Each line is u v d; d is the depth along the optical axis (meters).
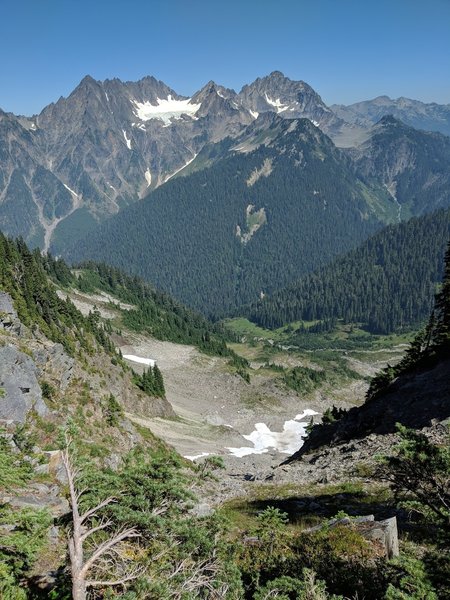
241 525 20.86
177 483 11.22
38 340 47.97
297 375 154.00
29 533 10.81
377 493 26.22
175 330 168.75
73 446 11.18
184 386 121.50
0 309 47.53
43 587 11.27
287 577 11.42
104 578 10.21
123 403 74.75
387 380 63.06
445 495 11.02
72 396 43.28
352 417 52.78
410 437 11.41
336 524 16.30
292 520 22.94
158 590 9.15
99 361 79.00
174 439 74.50
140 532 10.70
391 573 11.70
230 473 54.47
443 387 42.97
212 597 10.99
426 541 16.50
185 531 10.85
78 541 9.54
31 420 29.72
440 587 10.10
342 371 185.25
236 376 136.38
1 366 30.00
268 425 112.44
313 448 55.22
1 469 12.50
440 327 56.31
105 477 11.12
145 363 128.12
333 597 10.55
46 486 17.75
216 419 102.69
